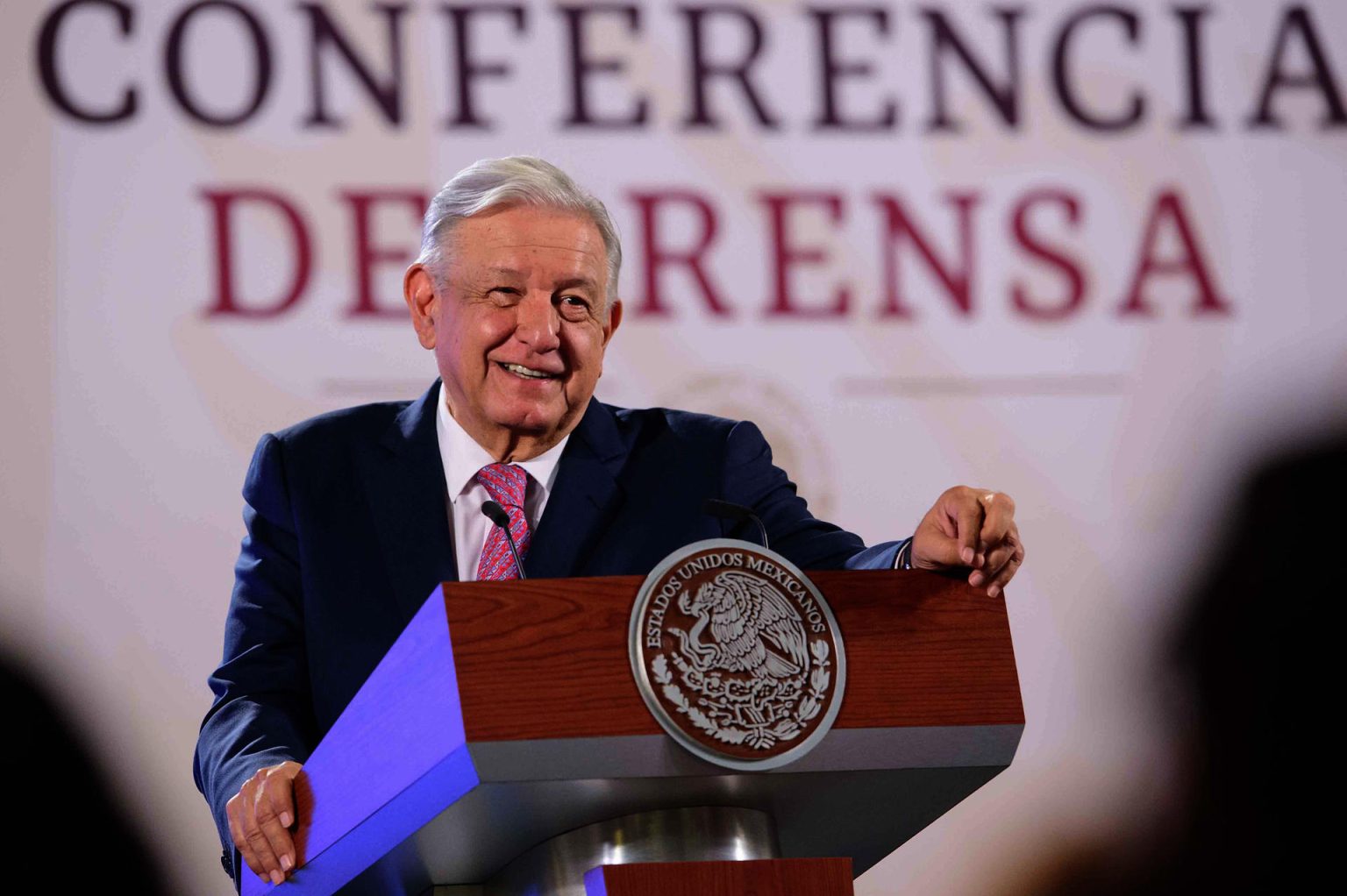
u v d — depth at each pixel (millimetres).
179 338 13297
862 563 6738
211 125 13625
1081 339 14281
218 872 12594
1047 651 13742
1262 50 14828
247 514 7746
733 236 14078
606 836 5723
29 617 12695
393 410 7945
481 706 5148
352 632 7188
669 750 5301
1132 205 14523
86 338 13148
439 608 5273
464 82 14008
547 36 14156
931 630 5746
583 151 14047
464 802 5246
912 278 14211
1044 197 14461
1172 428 14219
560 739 5191
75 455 12977
